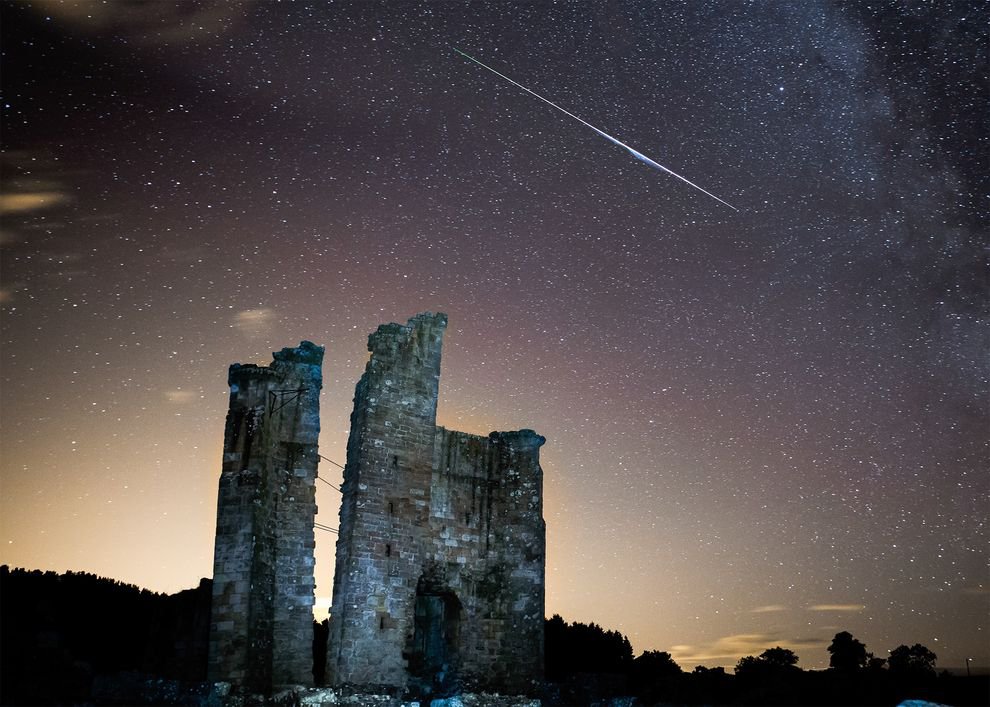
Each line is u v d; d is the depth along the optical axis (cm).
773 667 4647
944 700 3853
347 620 3875
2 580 3541
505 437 4681
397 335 4381
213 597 3516
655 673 5547
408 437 4275
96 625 4781
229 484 3659
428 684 4112
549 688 4369
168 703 3297
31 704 2875
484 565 4406
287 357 4078
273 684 3588
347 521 4059
